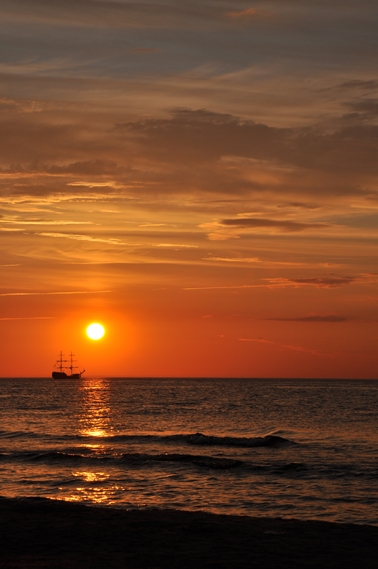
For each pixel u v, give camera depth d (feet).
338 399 491.31
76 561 54.39
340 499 96.53
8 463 130.41
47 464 129.29
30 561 54.08
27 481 110.42
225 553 58.44
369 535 67.10
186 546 60.95
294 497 97.76
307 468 124.16
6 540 62.13
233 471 121.08
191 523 71.87
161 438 182.19
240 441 170.19
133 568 52.42
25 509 79.10
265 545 61.93
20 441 177.37
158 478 113.80
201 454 149.69
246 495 99.25
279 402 437.17
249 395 580.71
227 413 315.99
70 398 515.91
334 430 217.36
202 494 99.81
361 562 56.08
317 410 341.41
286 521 74.69
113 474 118.01
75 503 84.94
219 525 71.20
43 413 317.42
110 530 67.31
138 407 374.22
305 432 209.97
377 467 126.11
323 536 66.39
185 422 258.37
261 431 217.36
